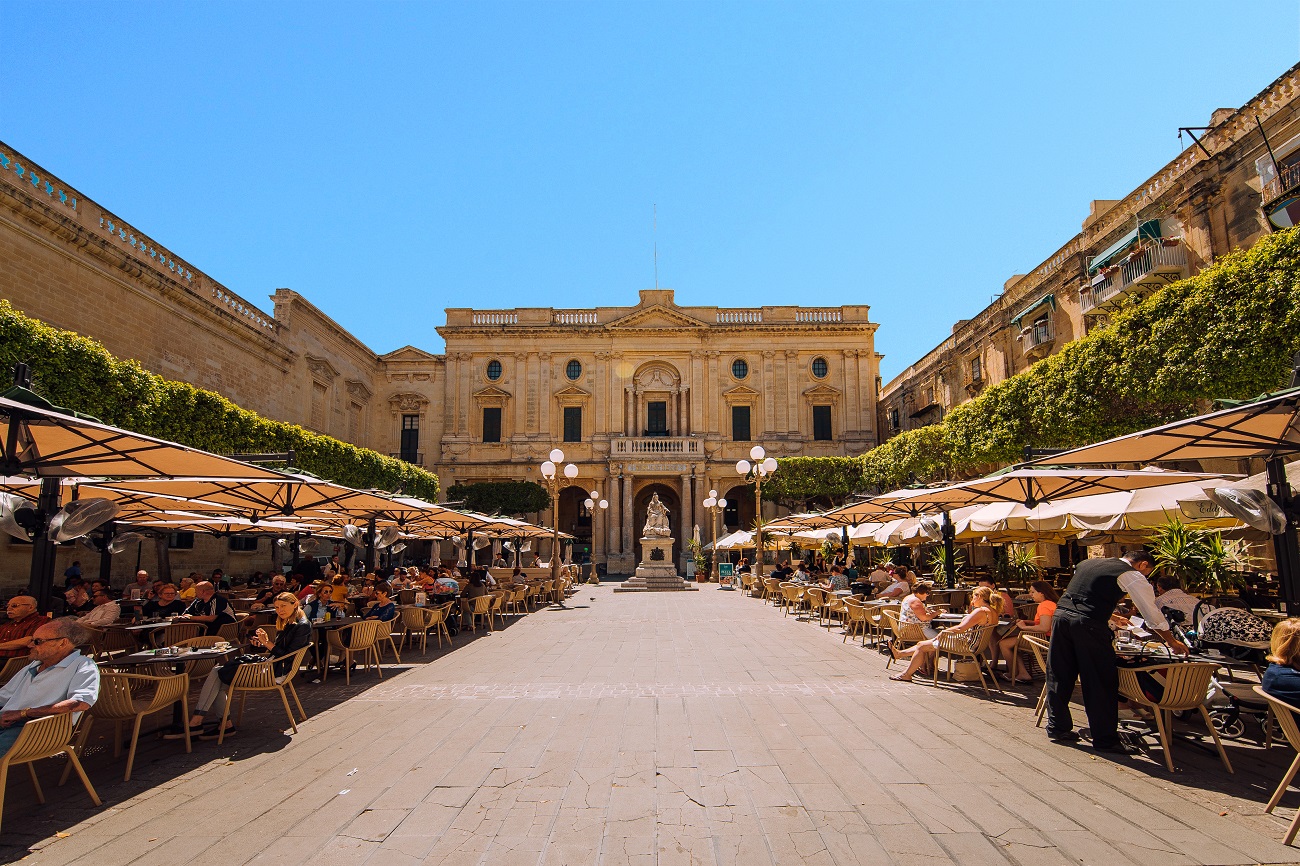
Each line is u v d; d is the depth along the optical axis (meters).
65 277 23.22
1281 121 20.03
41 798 6.30
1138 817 5.75
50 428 8.38
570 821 5.76
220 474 10.69
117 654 9.30
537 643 16.09
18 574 21.45
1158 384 19.83
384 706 9.83
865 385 52.69
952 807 5.98
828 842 5.34
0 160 20.80
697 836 5.46
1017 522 15.66
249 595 20.83
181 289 28.41
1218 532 15.13
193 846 5.37
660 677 11.79
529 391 53.16
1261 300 16.91
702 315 54.66
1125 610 11.09
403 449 53.12
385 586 15.84
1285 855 5.07
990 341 37.41
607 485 51.78
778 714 9.16
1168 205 24.22
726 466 51.47
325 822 5.79
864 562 35.78
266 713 9.53
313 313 40.75
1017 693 10.38
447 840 5.43
